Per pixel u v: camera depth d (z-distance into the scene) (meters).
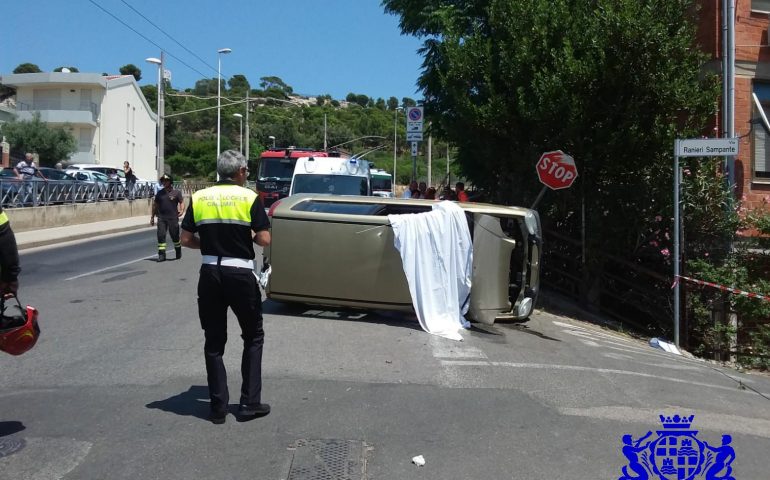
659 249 11.48
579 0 11.75
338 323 8.55
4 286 4.67
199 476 4.26
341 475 4.32
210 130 84.50
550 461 4.68
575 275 12.52
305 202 9.02
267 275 8.82
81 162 48.41
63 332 7.98
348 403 5.63
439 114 16.23
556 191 11.91
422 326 8.36
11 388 5.91
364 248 8.59
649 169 11.31
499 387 6.25
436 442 4.91
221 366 5.13
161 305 9.73
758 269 10.77
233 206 5.01
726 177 11.38
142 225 24.62
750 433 5.62
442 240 8.49
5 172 23.31
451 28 12.77
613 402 6.06
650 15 10.42
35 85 48.66
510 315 9.48
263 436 4.89
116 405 5.49
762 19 12.83
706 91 10.98
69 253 16.50
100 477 4.21
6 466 4.34
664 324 11.26
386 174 33.56
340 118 96.56
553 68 11.30
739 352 10.23
